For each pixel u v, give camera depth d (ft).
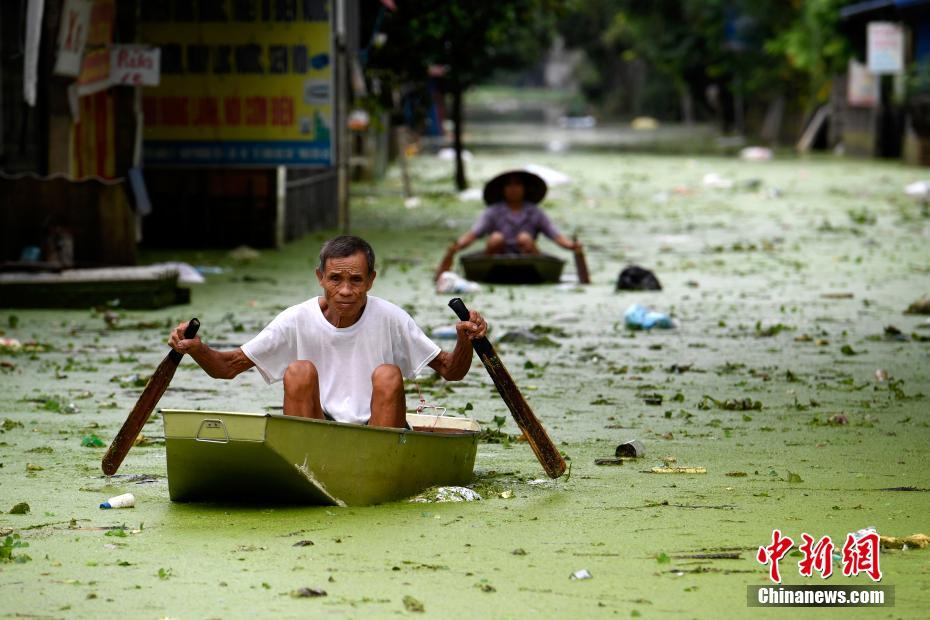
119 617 26.27
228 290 82.74
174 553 30.63
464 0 149.89
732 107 368.27
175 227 104.17
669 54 344.90
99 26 85.61
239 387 53.62
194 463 33.78
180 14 104.58
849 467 40.14
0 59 89.45
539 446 36.47
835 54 250.98
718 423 46.88
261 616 26.35
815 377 56.34
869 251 107.65
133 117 92.58
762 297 82.48
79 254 78.13
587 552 30.99
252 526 32.96
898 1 206.49
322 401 35.78
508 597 27.66
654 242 115.65
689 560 30.40
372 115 150.00
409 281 89.04
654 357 61.41
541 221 88.02
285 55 104.37
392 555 30.58
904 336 66.80
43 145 80.94
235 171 103.60
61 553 30.60
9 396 50.72
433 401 51.01
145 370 57.11
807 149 278.46
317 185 118.42
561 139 338.75
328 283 35.09
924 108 211.20
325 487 34.30
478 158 247.70
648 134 376.07
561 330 68.03
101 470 39.22
